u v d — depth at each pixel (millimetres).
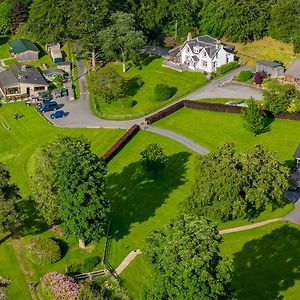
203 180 94438
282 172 97562
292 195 109125
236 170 93750
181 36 190875
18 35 197625
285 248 94562
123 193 111000
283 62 173500
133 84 162125
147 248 71938
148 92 157250
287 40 180625
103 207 90438
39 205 97000
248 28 181375
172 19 191375
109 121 141625
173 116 142750
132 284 87375
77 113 146750
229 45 183125
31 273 90812
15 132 138125
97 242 96812
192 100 150500
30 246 93500
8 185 92875
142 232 99562
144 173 117062
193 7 189000
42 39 183500
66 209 89625
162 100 151125
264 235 97875
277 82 151875
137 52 168125
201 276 65750
